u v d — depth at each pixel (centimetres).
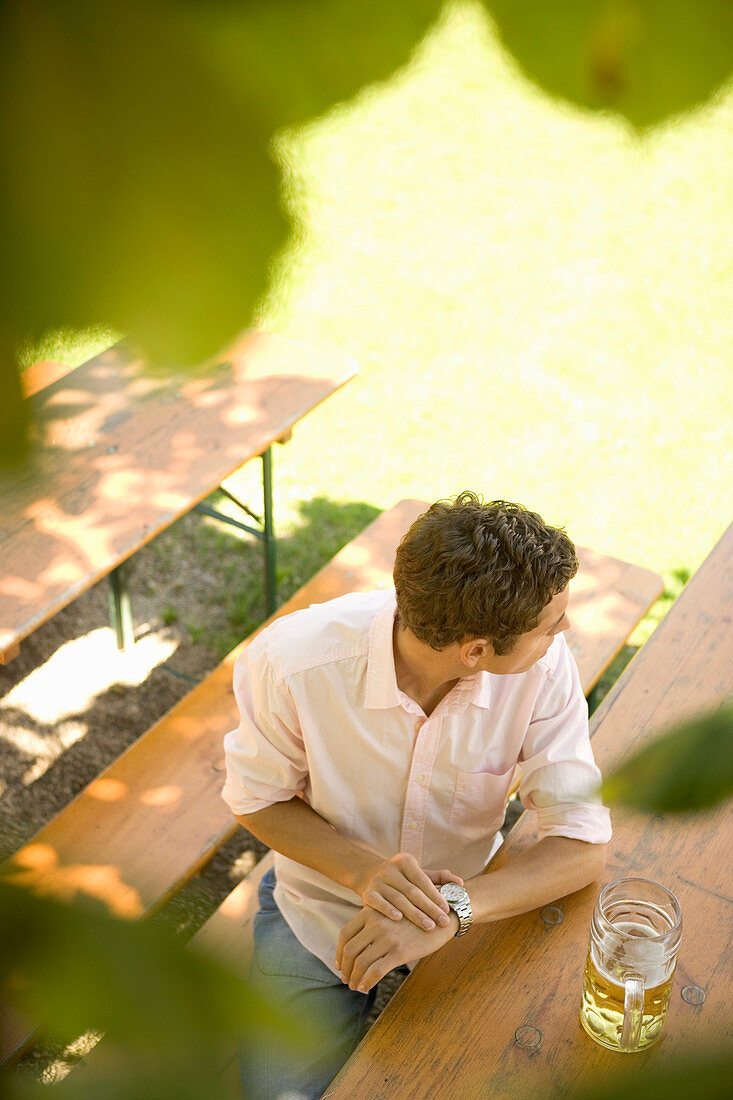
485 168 615
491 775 168
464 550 140
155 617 373
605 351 500
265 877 201
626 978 119
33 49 14
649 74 14
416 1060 128
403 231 570
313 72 14
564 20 14
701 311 526
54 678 348
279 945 182
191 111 15
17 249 14
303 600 275
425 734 160
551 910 149
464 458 441
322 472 435
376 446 446
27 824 298
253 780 172
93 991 19
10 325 15
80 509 263
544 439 451
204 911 274
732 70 14
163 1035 19
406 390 475
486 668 151
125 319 15
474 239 567
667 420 462
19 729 329
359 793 170
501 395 473
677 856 156
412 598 145
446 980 138
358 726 161
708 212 590
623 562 283
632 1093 21
